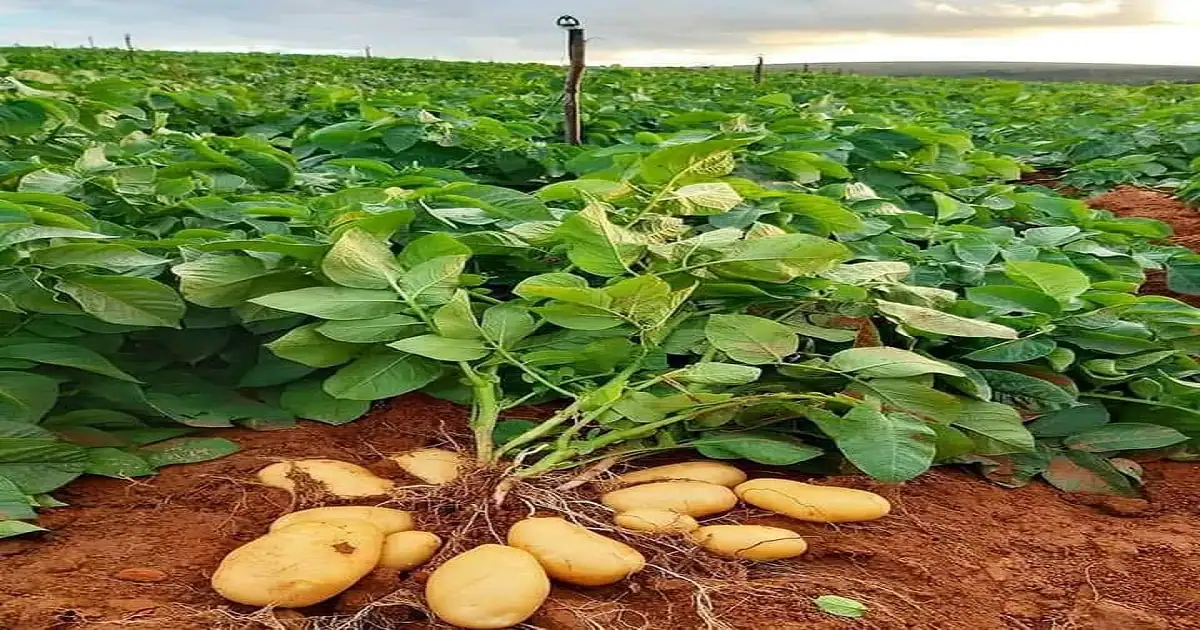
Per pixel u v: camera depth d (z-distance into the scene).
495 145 1.88
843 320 0.91
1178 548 0.68
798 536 0.65
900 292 0.96
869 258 1.21
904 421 0.73
